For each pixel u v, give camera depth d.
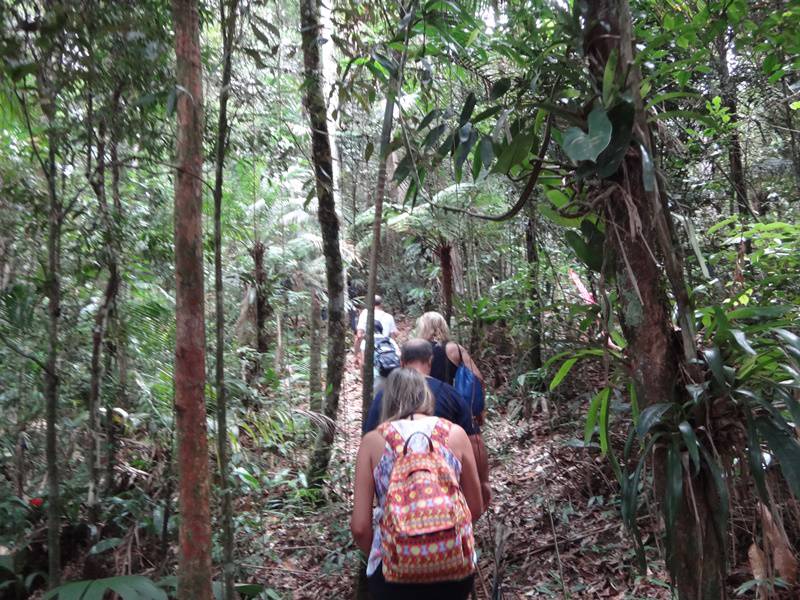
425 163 2.80
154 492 3.82
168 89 2.91
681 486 2.09
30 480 3.98
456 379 3.82
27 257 3.60
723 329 2.21
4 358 3.57
